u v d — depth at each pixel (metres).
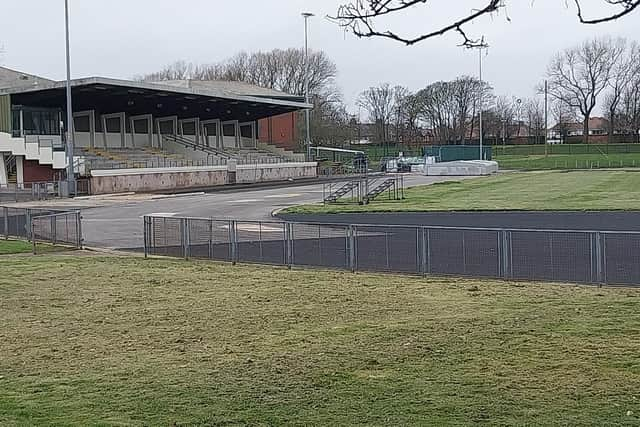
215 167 79.50
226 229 26.41
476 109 153.12
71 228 32.59
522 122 171.38
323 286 19.36
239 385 10.35
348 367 11.25
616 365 11.09
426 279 20.16
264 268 22.86
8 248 29.08
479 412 8.92
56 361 12.08
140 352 12.62
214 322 15.11
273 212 44.56
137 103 79.25
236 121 102.12
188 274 21.89
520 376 10.59
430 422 8.53
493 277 19.98
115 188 66.88
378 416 8.80
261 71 142.88
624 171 89.56
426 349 12.34
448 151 121.44
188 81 102.81
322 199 55.69
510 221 36.88
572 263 21.14
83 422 8.67
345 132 135.50
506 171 98.69
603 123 169.12
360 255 24.16
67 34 59.53
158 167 72.31
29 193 61.72
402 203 49.00
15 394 10.03
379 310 16.02
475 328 13.93
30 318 15.87
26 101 73.12
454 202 48.75
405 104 158.25
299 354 12.20
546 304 16.19
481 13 5.79
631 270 19.91
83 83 65.38
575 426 8.35
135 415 8.98
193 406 9.35
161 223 26.78
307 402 9.45
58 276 21.75
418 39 6.02
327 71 140.75
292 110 99.38
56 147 68.44
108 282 20.59
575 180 71.19
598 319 14.43
